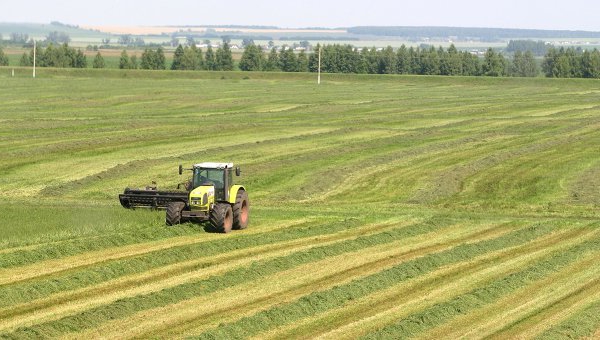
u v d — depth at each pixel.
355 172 76.31
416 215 56.72
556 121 118.44
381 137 99.00
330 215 56.53
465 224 53.09
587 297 35.41
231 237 47.00
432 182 71.94
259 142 92.25
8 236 45.84
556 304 34.31
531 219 56.53
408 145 92.75
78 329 29.39
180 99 152.50
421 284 37.00
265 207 60.16
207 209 48.88
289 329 30.31
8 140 89.50
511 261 42.06
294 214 56.66
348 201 64.25
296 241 46.47
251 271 38.03
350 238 47.81
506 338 30.02
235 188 50.66
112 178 70.56
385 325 30.83
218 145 90.12
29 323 29.81
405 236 48.62
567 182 72.44
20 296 33.03
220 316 31.38
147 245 43.97
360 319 31.59
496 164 81.38
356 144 92.25
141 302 32.38
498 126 112.12
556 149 91.06
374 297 34.72
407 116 124.94
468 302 33.91
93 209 54.91
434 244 46.44
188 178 71.06
